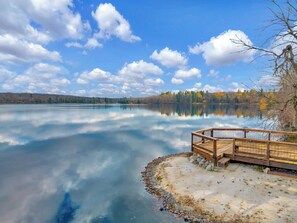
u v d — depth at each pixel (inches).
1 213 279.6
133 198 306.8
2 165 498.6
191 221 232.5
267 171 322.7
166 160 474.9
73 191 346.3
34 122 1460.4
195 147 430.3
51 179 404.5
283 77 264.4
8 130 1072.2
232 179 312.7
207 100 5644.7
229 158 371.2
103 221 253.4
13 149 665.6
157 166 439.2
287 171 319.3
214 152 358.3
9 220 262.1
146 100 7568.9
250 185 289.7
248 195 266.7
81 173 437.7
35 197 327.0
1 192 346.3
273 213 227.5
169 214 252.1
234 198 263.6
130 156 569.9
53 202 309.4
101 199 313.6
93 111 2915.8
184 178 341.1
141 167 460.8
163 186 329.7
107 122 1493.6
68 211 281.9
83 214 272.2
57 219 262.8
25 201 313.9
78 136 913.5
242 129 452.8
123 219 253.3
